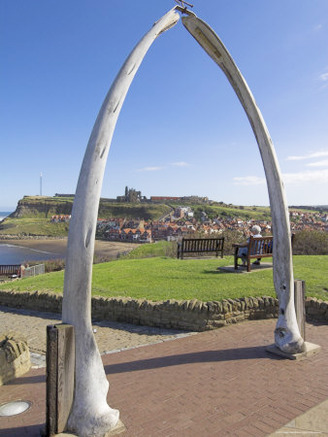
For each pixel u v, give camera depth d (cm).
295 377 388
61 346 281
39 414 334
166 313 638
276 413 312
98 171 310
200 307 600
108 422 285
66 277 299
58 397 279
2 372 415
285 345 448
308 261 1078
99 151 313
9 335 470
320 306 625
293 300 461
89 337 298
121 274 1011
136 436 282
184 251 1221
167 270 995
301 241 1569
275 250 464
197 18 420
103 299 737
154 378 402
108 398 353
